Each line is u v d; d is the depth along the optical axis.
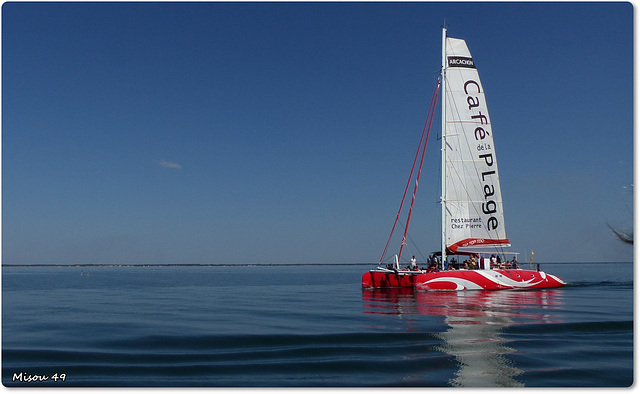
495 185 30.84
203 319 18.78
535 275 30.91
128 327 16.70
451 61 31.03
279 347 12.88
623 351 12.07
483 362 11.12
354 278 69.06
